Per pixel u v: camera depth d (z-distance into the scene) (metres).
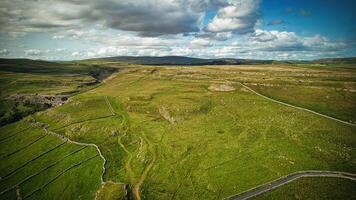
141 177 119.44
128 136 164.25
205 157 123.25
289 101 171.88
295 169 105.38
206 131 147.00
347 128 129.12
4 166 177.25
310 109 156.50
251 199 94.00
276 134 131.75
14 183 156.38
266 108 161.88
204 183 107.25
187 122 162.25
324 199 88.75
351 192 90.31
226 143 131.62
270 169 107.75
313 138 123.56
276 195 93.69
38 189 144.00
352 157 107.75
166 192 106.81
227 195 98.81
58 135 197.50
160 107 190.75
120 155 147.38
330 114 147.50
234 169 111.56
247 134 136.25
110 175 129.00
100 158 149.50
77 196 126.12
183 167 119.38
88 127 191.88
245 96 187.25
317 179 97.94
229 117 158.75
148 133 158.88
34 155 180.12
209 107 176.62
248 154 119.62
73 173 145.00
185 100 191.88
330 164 105.56
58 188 138.25
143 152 137.50
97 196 112.56
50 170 157.00
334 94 173.00
